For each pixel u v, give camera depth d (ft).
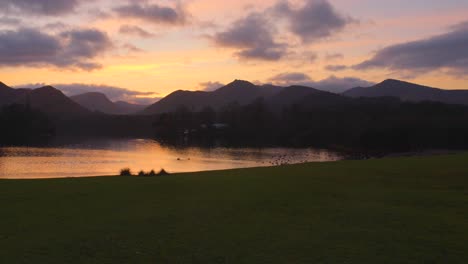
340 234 34.88
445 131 300.81
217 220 39.99
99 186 60.90
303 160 215.92
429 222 38.75
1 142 298.56
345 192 54.90
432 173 70.18
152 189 58.23
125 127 655.76
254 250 30.91
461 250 30.66
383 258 29.04
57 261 28.63
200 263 28.30
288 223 38.73
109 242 32.94
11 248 31.32
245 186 60.18
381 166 80.59
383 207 45.65
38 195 53.06
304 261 28.53
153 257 29.55
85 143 323.37
